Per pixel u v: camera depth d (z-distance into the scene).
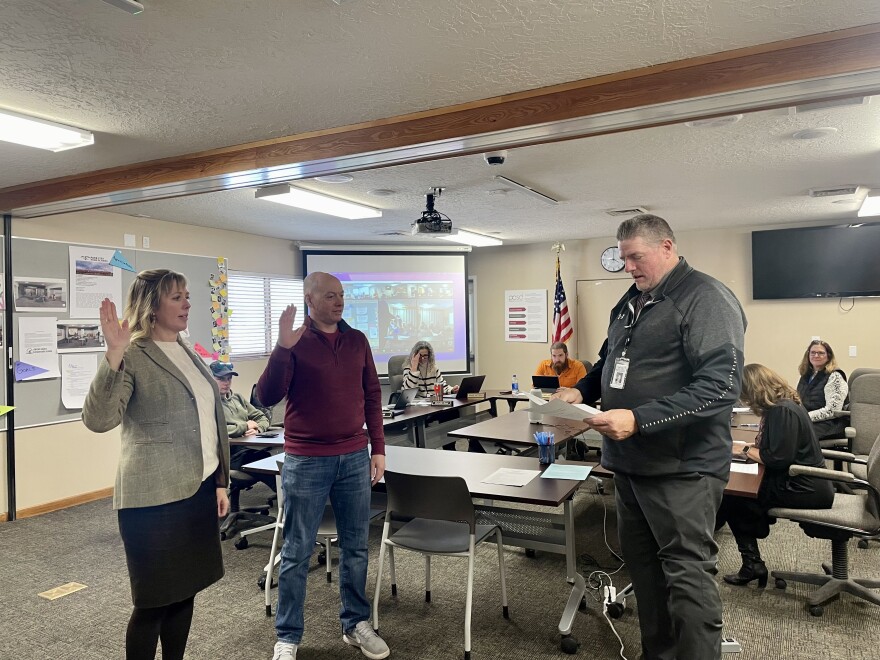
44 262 4.70
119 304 5.23
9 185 4.11
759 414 3.11
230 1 1.78
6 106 2.60
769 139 3.35
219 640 2.66
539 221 6.12
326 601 3.02
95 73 2.28
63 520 4.47
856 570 3.33
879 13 1.96
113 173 3.68
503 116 2.65
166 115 2.75
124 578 3.39
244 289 6.59
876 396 4.30
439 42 2.10
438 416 5.58
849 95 2.12
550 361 6.57
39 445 4.68
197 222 5.76
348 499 2.49
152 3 1.78
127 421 1.89
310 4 1.81
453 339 7.84
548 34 2.05
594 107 2.48
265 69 2.29
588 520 4.20
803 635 2.63
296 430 2.40
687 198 5.07
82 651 2.60
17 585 3.30
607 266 7.50
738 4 1.87
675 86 2.34
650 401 1.84
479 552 3.64
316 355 2.41
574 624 2.73
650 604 2.02
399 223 6.03
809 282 6.37
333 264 7.38
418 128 2.84
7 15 1.82
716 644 1.75
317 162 3.09
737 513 3.14
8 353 4.49
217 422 2.10
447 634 2.67
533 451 4.64
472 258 8.45
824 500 2.96
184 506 1.92
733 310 1.82
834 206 5.55
